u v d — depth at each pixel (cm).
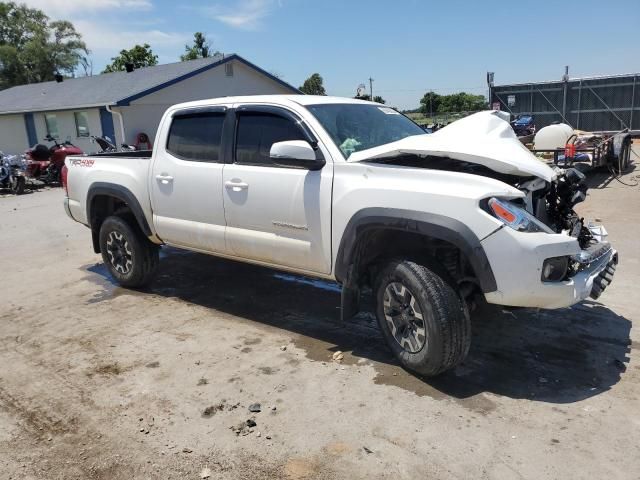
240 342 458
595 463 289
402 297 377
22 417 355
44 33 5050
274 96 471
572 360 406
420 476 285
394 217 363
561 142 1163
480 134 391
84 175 612
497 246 333
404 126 504
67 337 482
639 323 466
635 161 1598
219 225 486
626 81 1709
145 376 403
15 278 678
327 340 457
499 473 284
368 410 347
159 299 573
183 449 315
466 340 361
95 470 300
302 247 426
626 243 702
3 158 1631
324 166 410
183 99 2230
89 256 775
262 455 307
